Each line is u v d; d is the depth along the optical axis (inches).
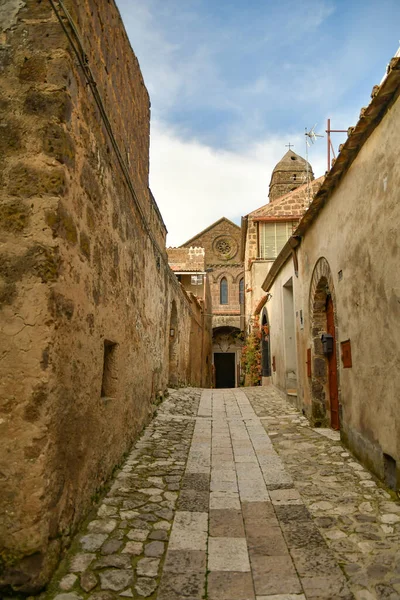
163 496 180.2
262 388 544.1
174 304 520.4
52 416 123.3
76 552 134.1
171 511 166.2
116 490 182.4
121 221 214.5
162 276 412.2
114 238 199.2
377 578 122.0
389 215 180.1
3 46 138.3
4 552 114.5
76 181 145.9
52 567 121.7
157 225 381.4
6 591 113.0
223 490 188.5
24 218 127.9
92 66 166.4
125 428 227.9
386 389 185.3
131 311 243.0
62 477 131.3
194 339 781.3
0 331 122.7
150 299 333.4
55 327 126.0
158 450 244.1
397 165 172.4
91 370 162.2
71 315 140.1
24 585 113.0
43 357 121.9
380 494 179.3
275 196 1344.7
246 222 840.9
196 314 815.7
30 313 123.3
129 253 235.9
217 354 1429.6
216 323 1390.3
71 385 139.9
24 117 133.6
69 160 138.7
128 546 139.3
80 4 153.3
